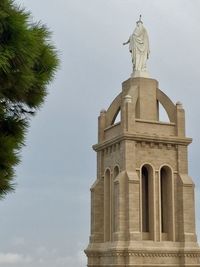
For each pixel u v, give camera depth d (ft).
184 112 192.54
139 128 184.75
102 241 190.29
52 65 31.53
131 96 186.60
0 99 30.63
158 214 180.96
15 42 27.99
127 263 169.99
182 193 184.14
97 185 195.00
